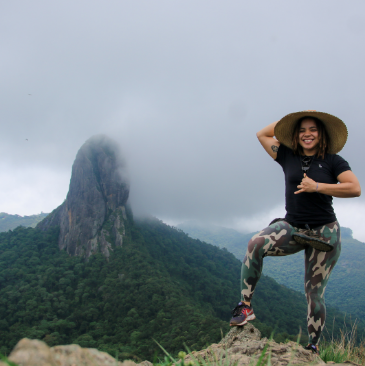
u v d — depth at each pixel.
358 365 2.31
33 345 1.17
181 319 64.31
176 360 2.02
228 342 3.07
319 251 3.18
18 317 75.44
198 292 94.56
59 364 1.22
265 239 3.20
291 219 3.30
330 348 3.59
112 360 1.44
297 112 3.20
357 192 3.00
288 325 82.44
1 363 1.11
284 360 2.31
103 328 72.25
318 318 3.15
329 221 3.19
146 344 56.97
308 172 3.23
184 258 122.06
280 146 3.56
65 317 78.75
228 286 110.38
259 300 92.69
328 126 3.21
